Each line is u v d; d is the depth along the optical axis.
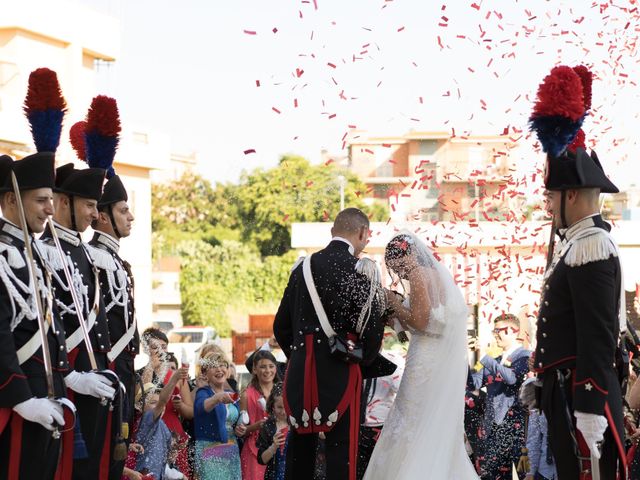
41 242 7.11
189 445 10.22
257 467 10.68
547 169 6.58
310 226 28.86
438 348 7.94
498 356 11.81
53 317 6.77
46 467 6.39
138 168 33.19
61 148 25.16
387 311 7.89
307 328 7.51
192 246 46.16
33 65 28.00
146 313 33.72
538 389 6.73
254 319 42.78
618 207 24.03
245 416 10.52
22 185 6.51
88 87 30.61
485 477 11.07
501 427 11.02
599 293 6.27
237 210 47.16
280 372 11.23
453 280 8.09
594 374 6.23
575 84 6.47
